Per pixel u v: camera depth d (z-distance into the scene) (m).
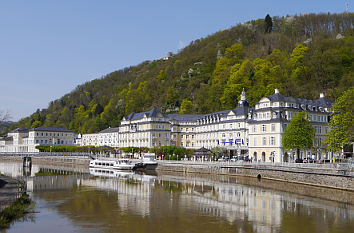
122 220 47.59
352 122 80.12
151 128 173.38
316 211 52.94
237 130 148.50
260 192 71.56
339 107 83.94
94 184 87.12
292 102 119.31
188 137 189.00
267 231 42.28
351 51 189.38
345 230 42.62
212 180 95.44
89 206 57.22
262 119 118.88
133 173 122.38
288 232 41.88
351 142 85.00
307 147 100.50
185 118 192.88
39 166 167.62
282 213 51.69
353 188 68.38
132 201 61.91
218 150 133.12
